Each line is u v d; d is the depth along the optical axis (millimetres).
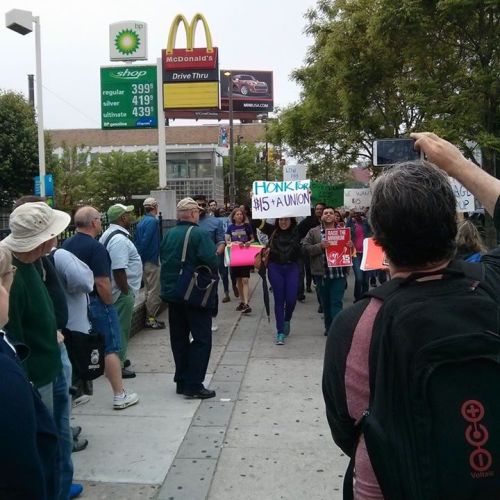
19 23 13875
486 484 1298
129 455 4164
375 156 2686
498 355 1313
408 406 1339
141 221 8336
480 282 1457
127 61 18453
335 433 1604
